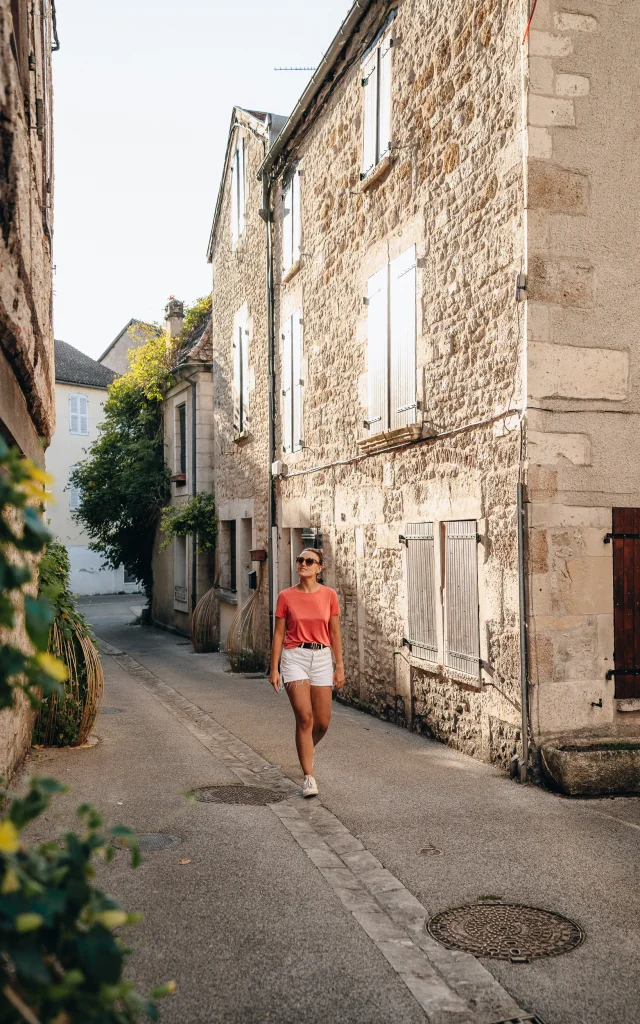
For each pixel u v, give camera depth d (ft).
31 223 17.04
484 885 14.16
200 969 11.19
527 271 21.18
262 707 33.53
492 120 23.07
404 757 24.00
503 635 22.25
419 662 27.55
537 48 21.31
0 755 16.61
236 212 54.65
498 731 22.61
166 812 17.97
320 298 38.50
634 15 22.02
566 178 21.48
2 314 14.08
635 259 21.98
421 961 11.48
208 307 71.72
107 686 39.27
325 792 19.90
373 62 31.50
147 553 79.77
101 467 73.72
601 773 19.53
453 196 25.38
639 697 21.77
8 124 14.28
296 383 41.88
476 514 23.72
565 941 12.10
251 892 13.75
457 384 25.05
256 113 53.06
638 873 14.64
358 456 33.42
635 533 21.91
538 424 21.17
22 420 18.63
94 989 5.09
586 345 21.58
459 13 24.91
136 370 71.46
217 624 57.41
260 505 48.98
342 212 35.42
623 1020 10.05
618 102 21.88
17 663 4.96
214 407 62.03
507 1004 10.39
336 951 11.75
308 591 20.33
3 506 4.99
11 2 16.63
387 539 30.66
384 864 15.16
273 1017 10.07
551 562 21.21
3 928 4.68
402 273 29.07
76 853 5.40
